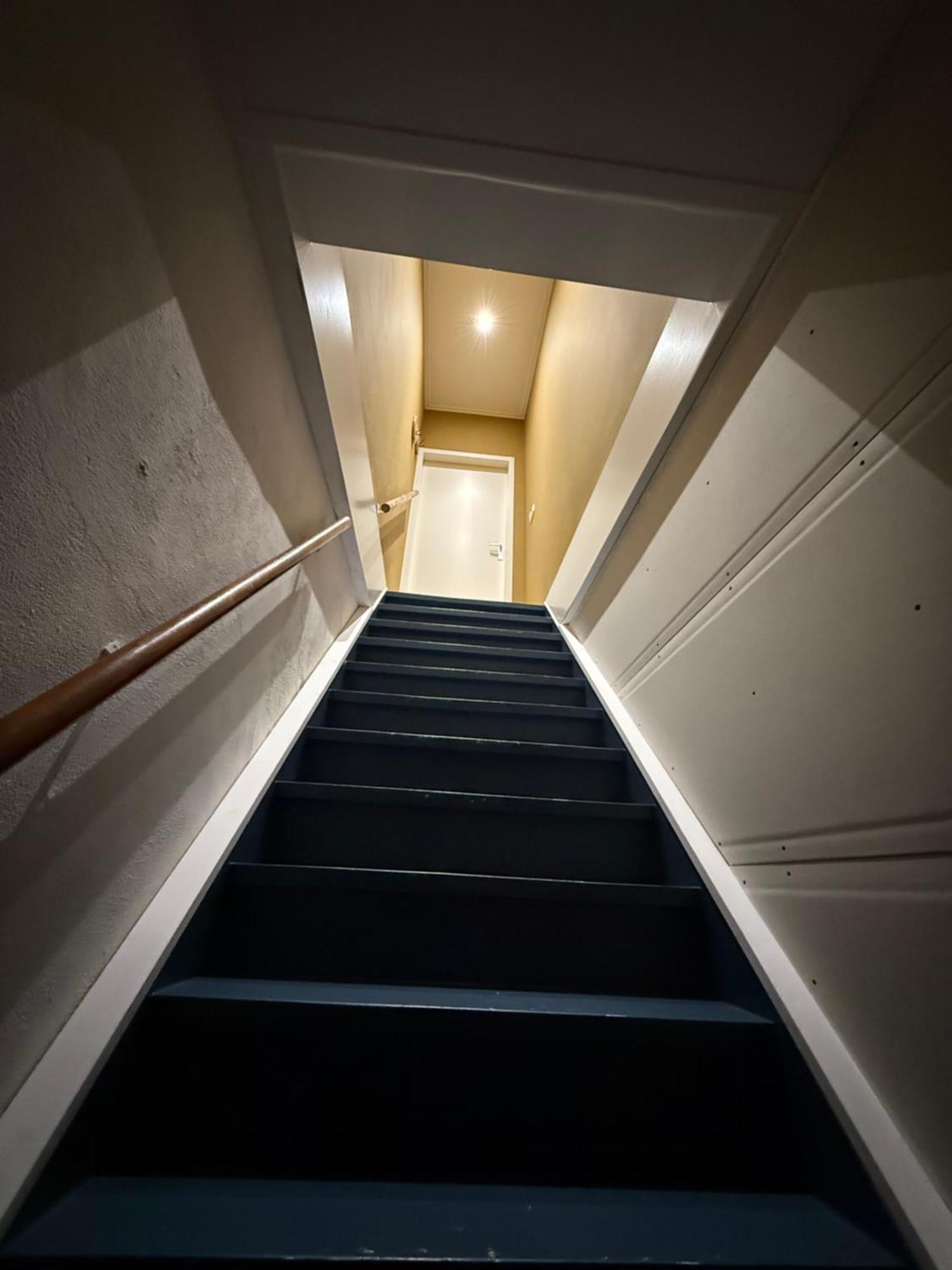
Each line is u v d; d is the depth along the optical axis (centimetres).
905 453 72
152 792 81
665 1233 55
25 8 49
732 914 92
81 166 58
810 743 85
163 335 76
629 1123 69
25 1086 57
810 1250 54
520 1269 50
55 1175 53
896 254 76
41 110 52
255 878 92
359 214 104
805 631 89
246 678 116
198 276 85
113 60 62
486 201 99
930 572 66
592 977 92
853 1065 69
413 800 116
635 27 75
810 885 81
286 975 87
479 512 515
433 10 75
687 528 135
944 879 61
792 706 90
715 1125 70
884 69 78
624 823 121
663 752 135
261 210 101
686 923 98
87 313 60
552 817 119
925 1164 58
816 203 93
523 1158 66
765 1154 68
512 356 504
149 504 75
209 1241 50
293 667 150
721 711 112
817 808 82
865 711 75
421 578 481
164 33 71
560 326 392
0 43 47
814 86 81
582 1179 65
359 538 205
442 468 529
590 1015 73
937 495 66
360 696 165
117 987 68
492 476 531
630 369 204
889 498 74
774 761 93
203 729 97
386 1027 70
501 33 77
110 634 67
